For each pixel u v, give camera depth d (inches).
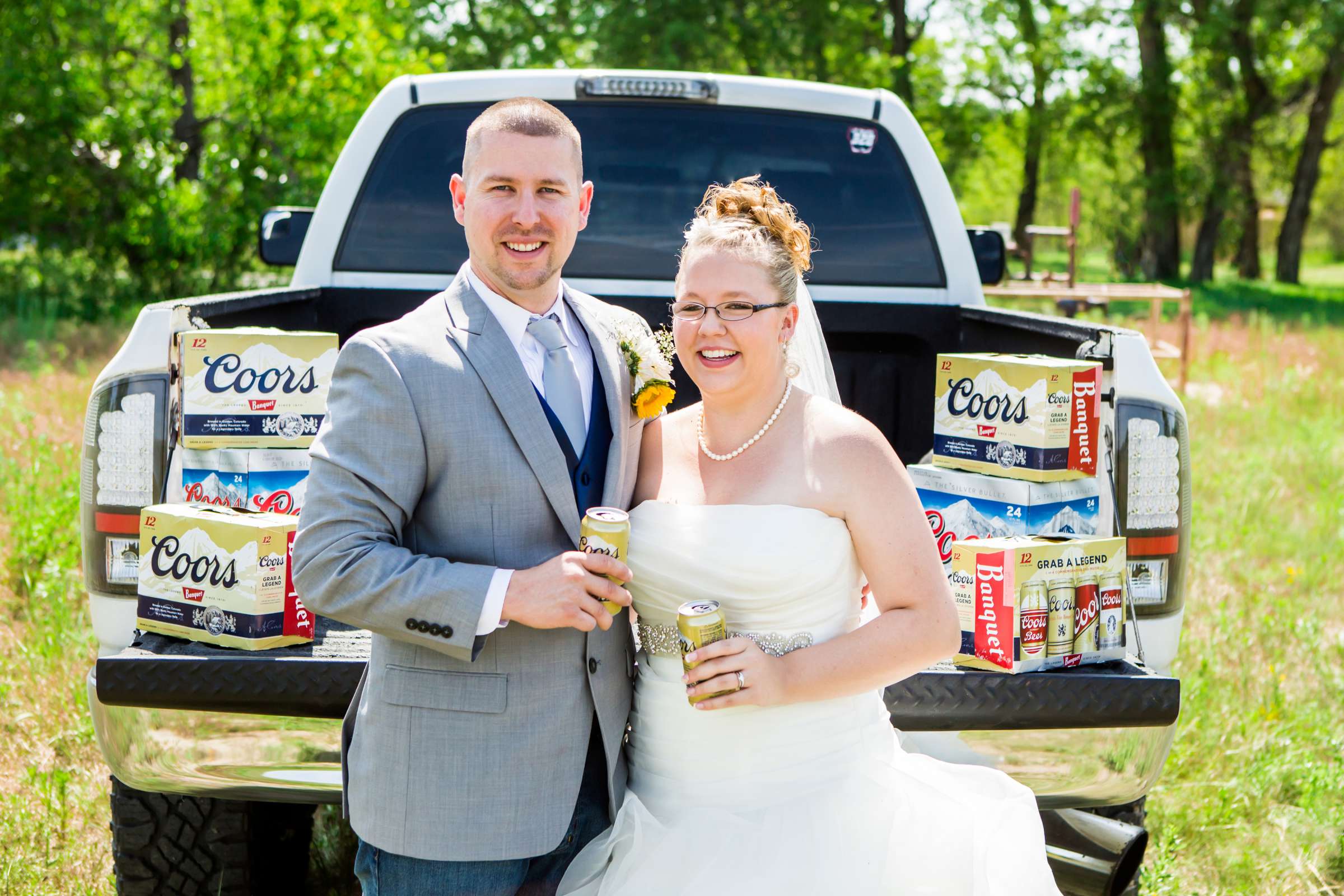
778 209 92.4
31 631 185.0
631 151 162.7
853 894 85.7
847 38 1085.8
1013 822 89.5
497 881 84.4
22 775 147.0
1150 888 132.0
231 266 687.1
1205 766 160.1
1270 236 2197.3
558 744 84.7
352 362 81.9
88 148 705.6
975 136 1293.1
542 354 87.3
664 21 950.4
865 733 91.8
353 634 99.3
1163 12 1278.3
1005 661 95.4
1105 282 1190.3
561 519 84.1
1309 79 1396.4
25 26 686.5
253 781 97.8
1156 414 112.8
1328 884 138.0
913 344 159.8
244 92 645.3
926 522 89.2
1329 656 200.7
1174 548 113.5
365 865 86.3
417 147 158.1
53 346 474.3
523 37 1037.8
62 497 236.7
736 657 83.3
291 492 109.2
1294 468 337.7
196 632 96.2
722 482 92.8
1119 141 1396.4
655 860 86.9
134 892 115.0
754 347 89.7
